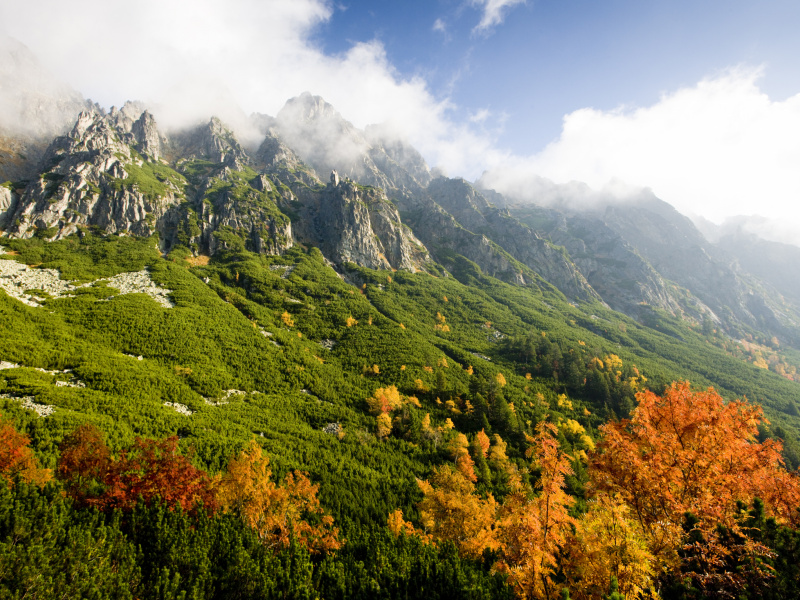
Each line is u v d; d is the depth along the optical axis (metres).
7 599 15.05
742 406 23.06
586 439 95.06
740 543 16.19
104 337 97.75
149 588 18.61
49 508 20.47
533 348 157.88
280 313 158.00
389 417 89.00
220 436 65.81
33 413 54.47
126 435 55.44
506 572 22.06
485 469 75.00
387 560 22.73
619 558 17.86
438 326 185.88
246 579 19.91
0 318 87.38
